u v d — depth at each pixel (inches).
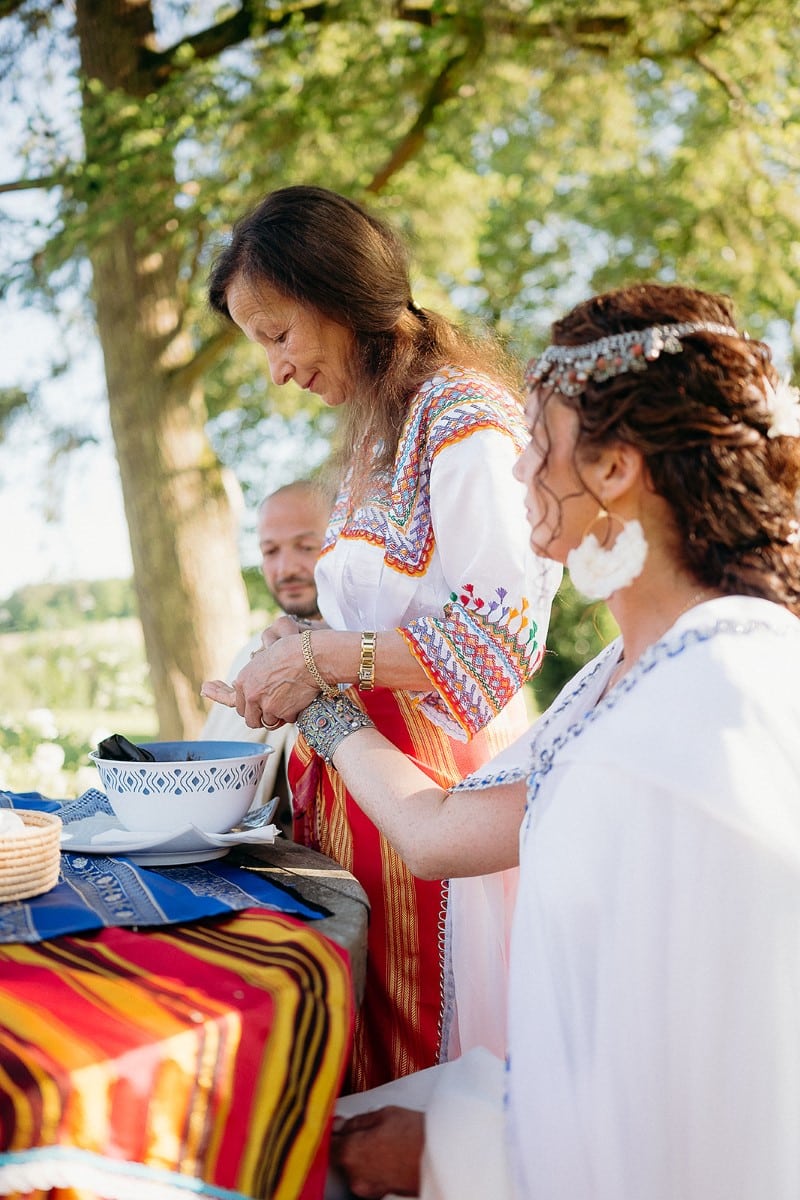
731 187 271.7
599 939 45.2
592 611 62.3
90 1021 40.3
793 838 43.1
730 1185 43.7
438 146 252.2
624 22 228.5
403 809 56.7
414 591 66.1
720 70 252.4
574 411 48.7
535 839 47.1
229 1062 40.9
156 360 246.4
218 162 222.2
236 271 68.1
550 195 297.6
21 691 288.5
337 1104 53.7
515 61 228.4
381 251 68.0
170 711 250.8
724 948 43.6
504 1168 47.1
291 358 68.8
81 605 293.1
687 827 43.9
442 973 64.9
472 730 62.9
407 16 235.5
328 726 62.1
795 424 48.3
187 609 249.3
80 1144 36.4
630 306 48.9
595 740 45.8
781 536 48.3
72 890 54.2
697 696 44.6
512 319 318.0
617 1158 44.1
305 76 229.1
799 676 45.4
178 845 59.9
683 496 47.3
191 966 45.8
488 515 62.6
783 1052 43.4
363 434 68.5
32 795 75.9
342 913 54.6
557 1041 45.8
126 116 217.8
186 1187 39.4
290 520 119.7
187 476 249.4
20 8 241.6
